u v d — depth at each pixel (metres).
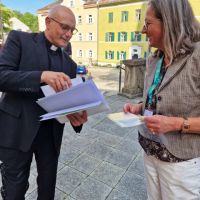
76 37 32.75
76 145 3.48
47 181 1.89
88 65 29.64
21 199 1.77
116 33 28.69
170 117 1.15
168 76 1.16
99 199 2.32
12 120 1.56
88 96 1.28
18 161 1.64
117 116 1.29
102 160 3.05
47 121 1.71
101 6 29.17
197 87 1.12
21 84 1.33
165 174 1.31
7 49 1.48
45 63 1.54
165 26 1.13
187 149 1.21
